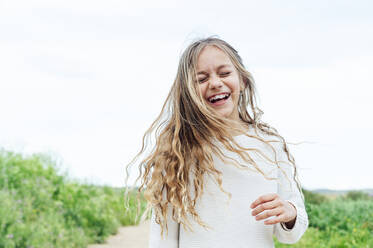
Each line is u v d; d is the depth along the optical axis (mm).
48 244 5191
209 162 1873
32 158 6840
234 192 1859
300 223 1790
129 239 6965
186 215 1845
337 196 6238
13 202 5273
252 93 2098
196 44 1987
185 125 1979
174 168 1941
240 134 1985
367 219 5363
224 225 1821
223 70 1917
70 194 6754
